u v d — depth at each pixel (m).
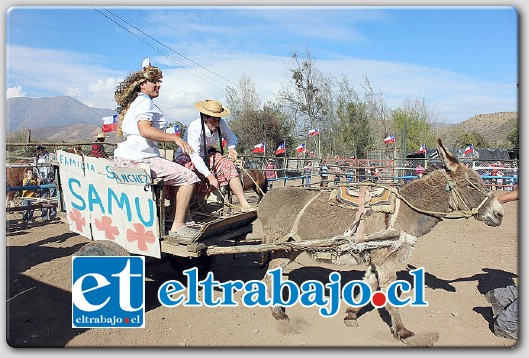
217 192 6.43
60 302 5.64
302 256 8.27
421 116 36.91
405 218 4.97
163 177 5.07
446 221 12.34
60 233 9.80
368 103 31.67
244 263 7.63
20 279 6.43
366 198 4.99
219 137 6.26
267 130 31.77
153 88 5.42
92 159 5.42
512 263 7.84
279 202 5.54
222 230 5.59
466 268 7.53
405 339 4.75
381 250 4.85
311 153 30.16
